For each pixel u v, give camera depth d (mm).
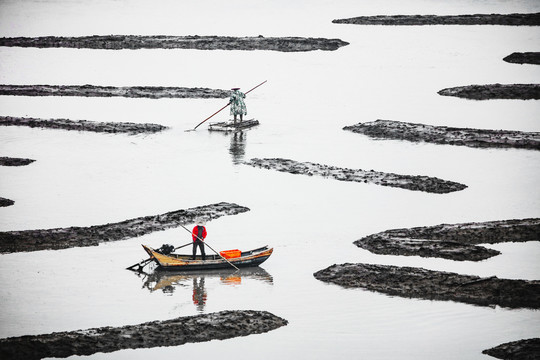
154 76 118875
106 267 54719
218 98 108625
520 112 98000
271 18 155875
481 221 62656
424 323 45781
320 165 78938
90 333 43688
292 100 106750
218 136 91562
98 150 85875
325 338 43906
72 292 50375
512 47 128250
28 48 134250
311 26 147500
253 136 91312
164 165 80062
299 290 50688
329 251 57312
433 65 120500
